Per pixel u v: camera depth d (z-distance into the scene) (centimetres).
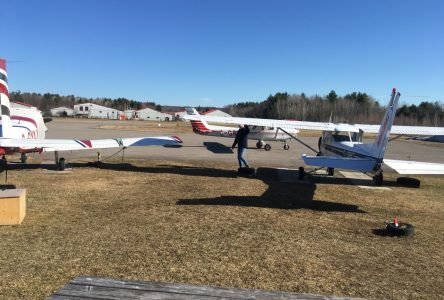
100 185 982
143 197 857
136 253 514
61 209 729
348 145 1102
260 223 681
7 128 1007
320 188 1069
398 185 1163
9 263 466
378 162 889
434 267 505
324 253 543
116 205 773
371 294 420
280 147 2484
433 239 628
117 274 445
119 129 4206
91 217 679
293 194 966
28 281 418
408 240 617
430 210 847
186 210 750
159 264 480
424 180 1276
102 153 1727
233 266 484
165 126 5450
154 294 241
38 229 602
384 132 895
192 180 1112
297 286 434
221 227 646
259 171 1359
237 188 1012
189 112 2517
